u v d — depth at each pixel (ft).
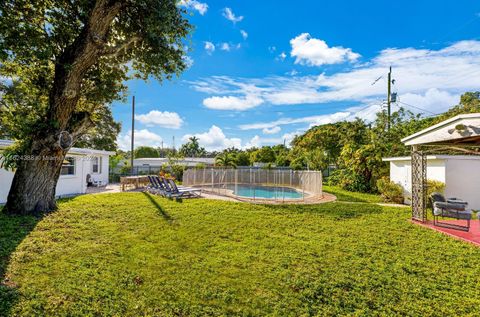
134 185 57.06
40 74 27.99
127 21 28.30
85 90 29.48
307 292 12.27
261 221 26.35
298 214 30.35
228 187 65.51
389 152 55.21
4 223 21.36
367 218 28.55
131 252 16.79
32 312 10.11
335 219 28.04
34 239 18.06
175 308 10.85
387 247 18.74
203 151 223.71
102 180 66.13
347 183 59.67
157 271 14.20
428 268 15.19
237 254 17.02
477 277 14.08
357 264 15.61
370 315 10.66
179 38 28.04
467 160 34.65
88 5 25.04
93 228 21.80
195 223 24.70
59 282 12.49
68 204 31.35
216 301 11.50
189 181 62.80
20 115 26.96
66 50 25.54
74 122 26.55
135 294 11.79
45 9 25.45
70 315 10.11
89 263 14.80
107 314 10.28
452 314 10.77
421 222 26.45
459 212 23.66
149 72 31.35
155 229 22.30
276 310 10.90
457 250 18.22
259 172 67.21
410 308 11.14
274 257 16.58
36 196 25.67
